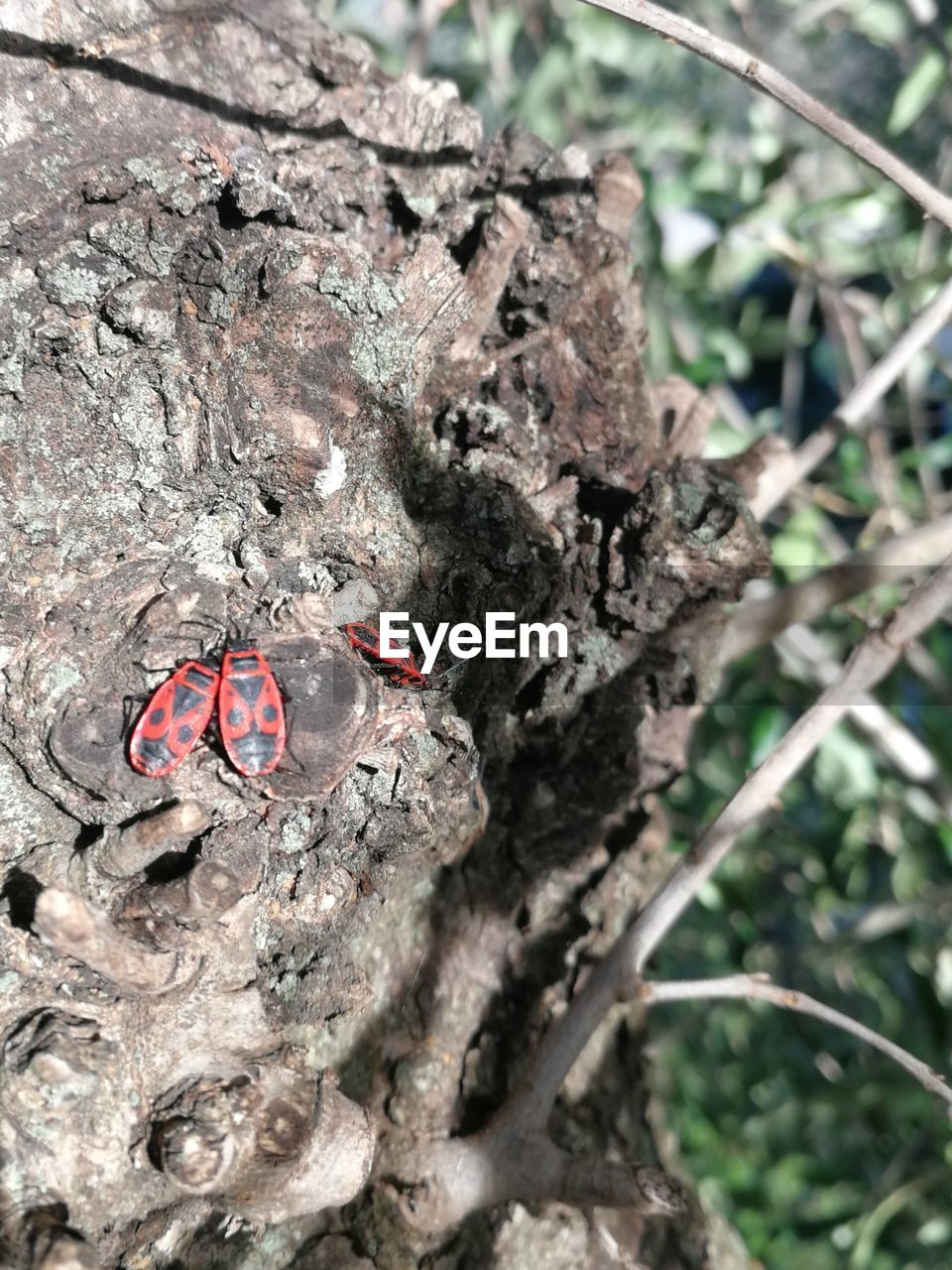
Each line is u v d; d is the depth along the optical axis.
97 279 0.08
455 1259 0.10
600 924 0.12
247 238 0.08
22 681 0.08
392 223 0.10
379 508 0.09
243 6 0.09
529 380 0.10
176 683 0.08
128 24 0.08
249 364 0.08
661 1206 0.09
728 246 0.20
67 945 0.07
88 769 0.08
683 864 0.10
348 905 0.09
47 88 0.08
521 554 0.10
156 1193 0.08
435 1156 0.10
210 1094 0.08
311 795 0.08
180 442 0.08
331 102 0.09
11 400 0.08
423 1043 0.11
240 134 0.09
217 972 0.08
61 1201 0.07
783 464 0.13
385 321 0.09
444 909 0.11
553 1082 0.10
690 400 0.12
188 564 0.08
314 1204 0.08
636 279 0.11
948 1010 0.19
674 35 0.08
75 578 0.08
